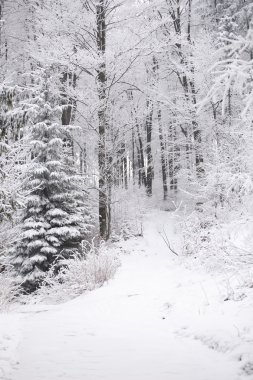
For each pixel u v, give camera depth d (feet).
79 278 37.42
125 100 73.10
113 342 17.52
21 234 43.98
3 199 26.14
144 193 83.56
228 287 23.88
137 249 54.08
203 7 80.28
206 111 56.59
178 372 12.97
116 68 57.16
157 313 24.09
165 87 81.25
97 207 64.49
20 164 41.75
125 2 60.18
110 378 12.46
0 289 33.24
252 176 19.08
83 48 58.65
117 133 62.08
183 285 28.43
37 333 19.39
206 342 16.49
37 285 44.24
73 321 22.97
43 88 50.57
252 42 9.30
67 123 68.90
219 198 40.93
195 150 59.62
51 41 55.93
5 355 15.19
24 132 37.60
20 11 83.97
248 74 9.20
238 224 22.13
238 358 13.83
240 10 68.74
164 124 82.48
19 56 80.74
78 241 47.80
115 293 31.09
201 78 52.60
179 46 68.59
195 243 38.88
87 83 67.51
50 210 45.96
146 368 13.52
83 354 15.46
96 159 63.26
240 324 17.40
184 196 78.79
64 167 50.26
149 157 95.91
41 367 13.74
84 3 59.47
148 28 56.75
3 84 23.94
